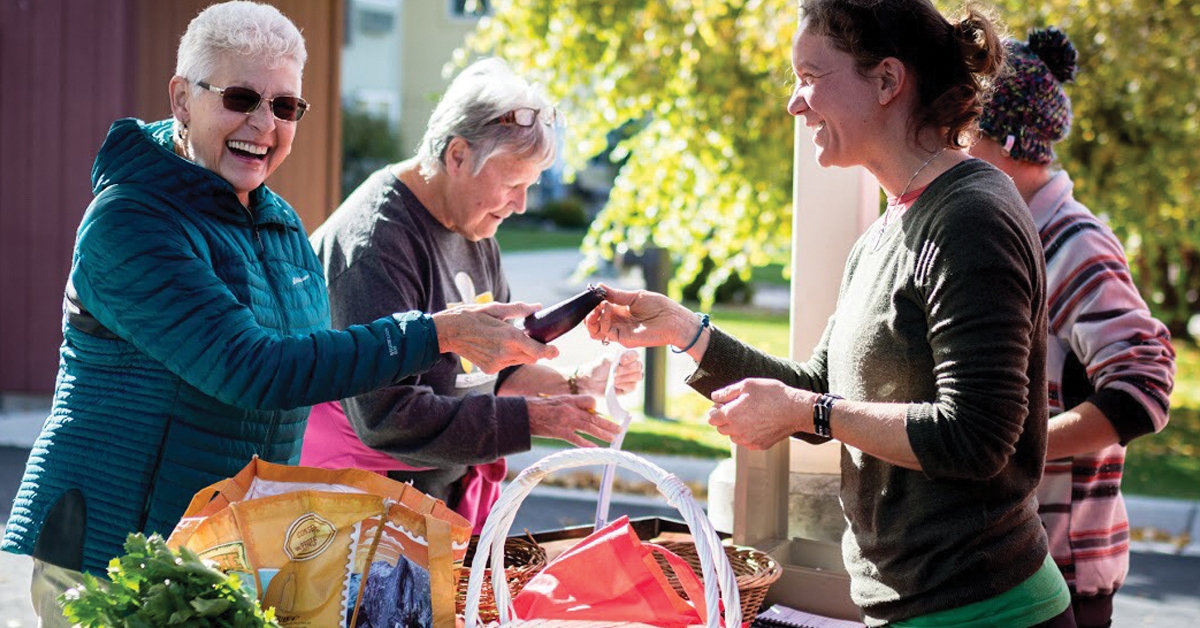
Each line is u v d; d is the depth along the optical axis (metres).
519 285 18.39
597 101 7.78
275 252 2.17
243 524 1.71
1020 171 2.47
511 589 2.22
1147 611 5.22
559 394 2.96
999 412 1.72
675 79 7.53
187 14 8.40
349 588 1.73
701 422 9.67
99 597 1.51
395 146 24.02
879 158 1.93
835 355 1.98
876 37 1.86
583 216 31.33
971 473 1.75
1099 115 7.98
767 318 16.47
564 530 2.74
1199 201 8.59
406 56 27.03
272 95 2.07
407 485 1.84
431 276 2.74
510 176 2.72
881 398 1.88
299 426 2.19
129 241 1.91
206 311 1.90
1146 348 2.33
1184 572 5.89
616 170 31.39
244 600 1.54
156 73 8.52
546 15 7.89
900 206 1.93
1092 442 2.30
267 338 1.92
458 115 2.69
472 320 2.05
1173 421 10.57
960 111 1.89
